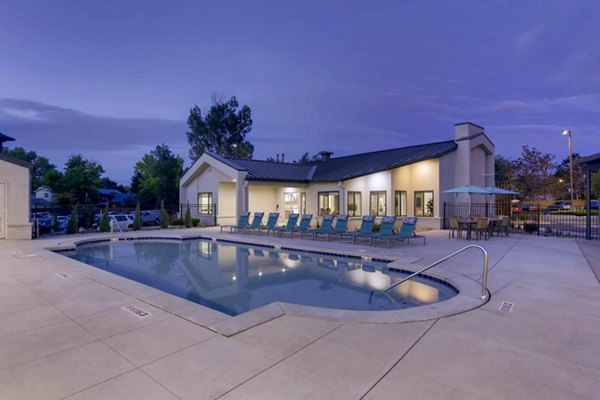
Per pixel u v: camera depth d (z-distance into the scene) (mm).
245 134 42188
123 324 4762
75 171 35094
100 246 15070
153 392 3078
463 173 19281
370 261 10797
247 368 3521
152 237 16734
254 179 19625
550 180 27531
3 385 3205
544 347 4055
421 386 3199
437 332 4508
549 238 14719
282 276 9531
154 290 6477
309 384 3219
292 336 4344
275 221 17375
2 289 6648
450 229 15398
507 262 9344
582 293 6336
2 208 14703
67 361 3680
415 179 19781
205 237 16906
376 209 18875
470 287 6734
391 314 5160
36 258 10172
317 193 20984
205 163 22781
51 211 25766
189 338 4277
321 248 12445
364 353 3879
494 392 3109
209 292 8008
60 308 5477
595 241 13641
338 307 6816
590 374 3438
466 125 19375
